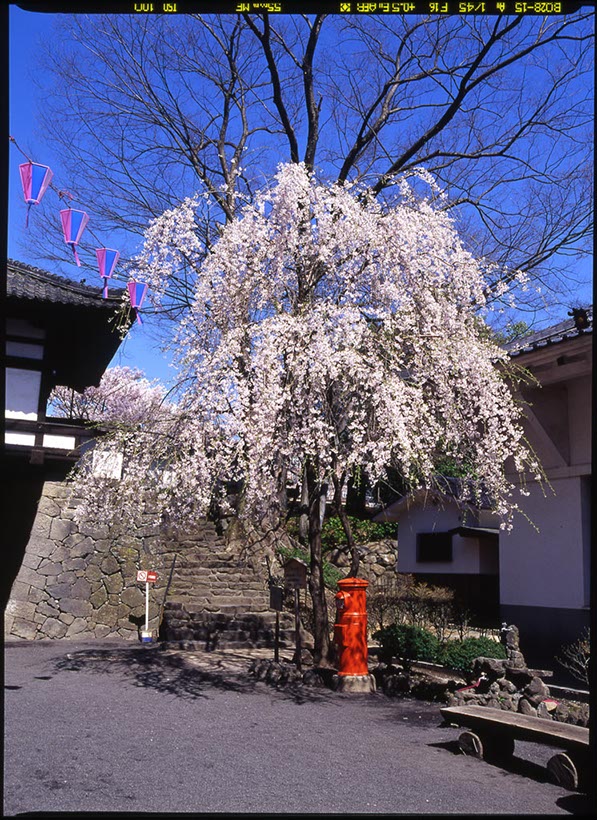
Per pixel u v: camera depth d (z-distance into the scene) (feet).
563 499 34.73
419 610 41.60
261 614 50.62
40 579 54.95
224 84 55.57
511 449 32.27
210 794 16.38
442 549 57.36
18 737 21.63
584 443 33.83
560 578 34.53
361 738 22.89
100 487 36.81
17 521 54.75
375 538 69.82
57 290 44.24
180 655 43.88
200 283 31.12
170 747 21.07
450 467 40.24
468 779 18.33
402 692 31.17
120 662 40.81
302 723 25.09
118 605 57.31
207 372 29.17
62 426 44.39
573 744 17.12
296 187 30.25
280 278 30.27
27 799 15.53
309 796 16.39
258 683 33.81
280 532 62.03
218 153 55.26
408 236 29.81
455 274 30.81
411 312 30.01
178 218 33.06
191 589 56.90
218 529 64.39
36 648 47.93
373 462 29.35
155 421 32.81
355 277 30.53
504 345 36.70
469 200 49.29
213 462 29.27
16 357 44.24
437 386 29.94
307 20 48.75
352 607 32.73
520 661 27.14
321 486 35.94
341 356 27.84
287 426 29.14
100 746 20.90
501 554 38.29
